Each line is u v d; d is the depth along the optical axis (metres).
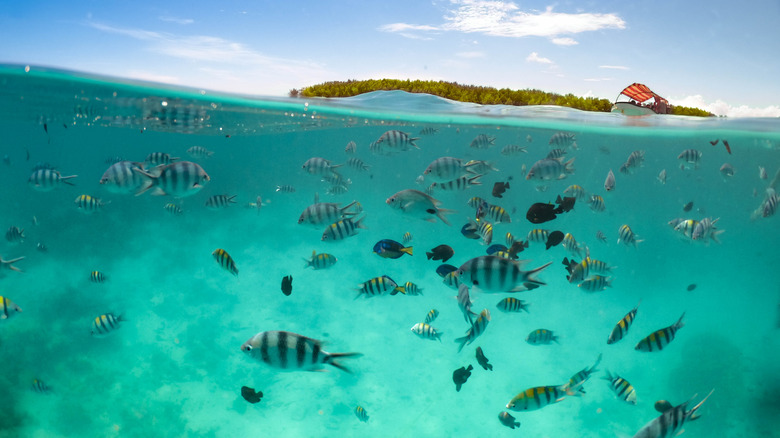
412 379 10.03
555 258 17.98
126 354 10.91
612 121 15.44
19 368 10.28
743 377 9.77
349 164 11.52
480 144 9.77
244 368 10.38
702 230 8.41
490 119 16.81
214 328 12.10
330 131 25.88
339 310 13.25
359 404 9.20
